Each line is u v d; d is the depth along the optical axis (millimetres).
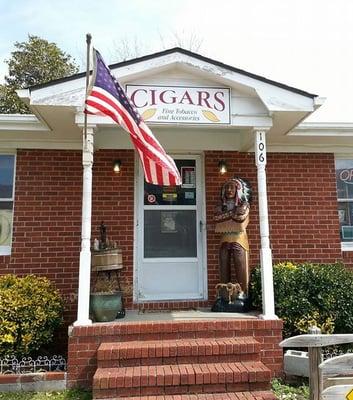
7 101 17656
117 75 5066
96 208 6613
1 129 6223
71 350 4719
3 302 5121
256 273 6062
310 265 6066
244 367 4359
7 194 6660
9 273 6312
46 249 6438
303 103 5344
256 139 5492
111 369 4375
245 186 6191
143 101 5223
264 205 5383
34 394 4535
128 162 6793
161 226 6801
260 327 4980
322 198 7113
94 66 4484
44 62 19828
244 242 6066
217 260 6707
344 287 5625
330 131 6719
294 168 7141
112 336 4785
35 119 6191
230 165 6965
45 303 5371
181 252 6777
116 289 5855
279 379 4863
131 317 5582
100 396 4082
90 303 5340
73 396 4445
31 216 6496
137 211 6762
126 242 6582
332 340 3205
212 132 6914
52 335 5555
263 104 5449
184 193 6934
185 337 4879
